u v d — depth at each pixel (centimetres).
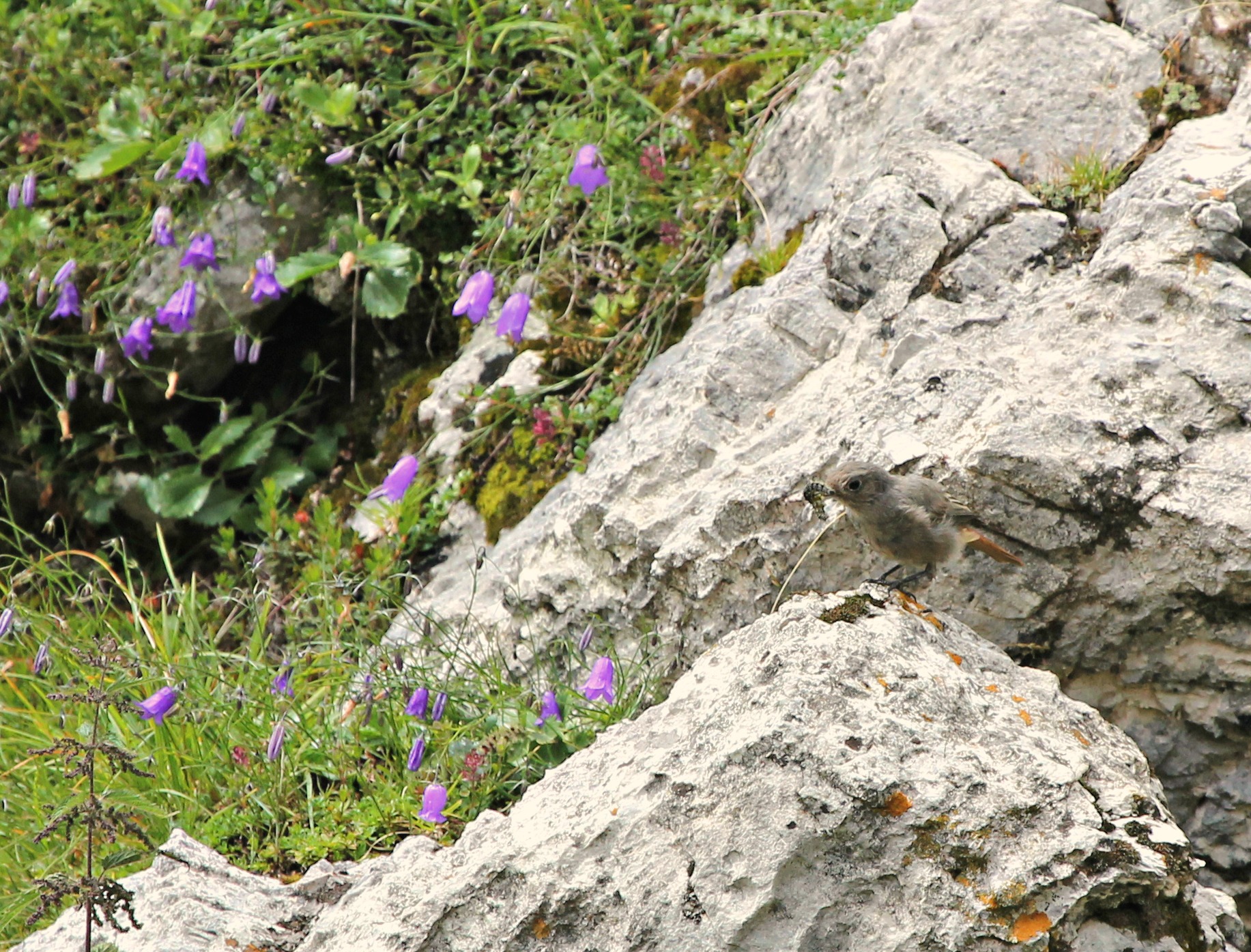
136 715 953
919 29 1066
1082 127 930
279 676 966
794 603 689
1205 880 745
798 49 1203
